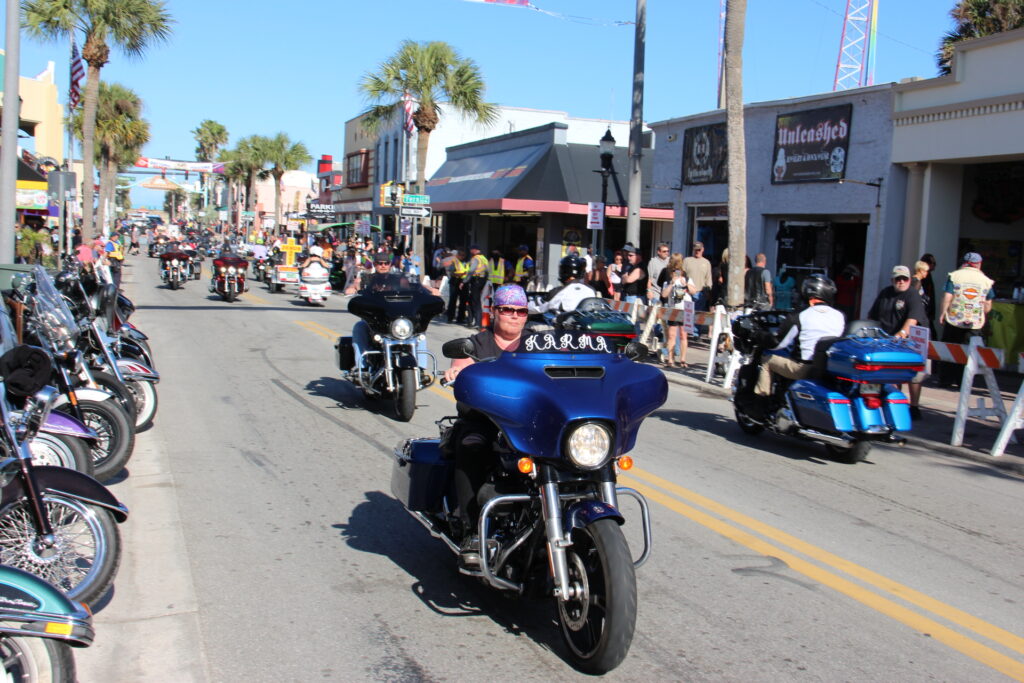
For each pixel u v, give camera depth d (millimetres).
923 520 6867
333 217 58469
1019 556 6094
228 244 27625
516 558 4559
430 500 5168
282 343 16453
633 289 17375
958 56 14719
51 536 4520
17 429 4938
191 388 11594
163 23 30297
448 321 22531
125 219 108438
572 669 4215
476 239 35125
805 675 4227
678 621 4812
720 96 21594
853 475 8258
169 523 6203
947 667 4371
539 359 4371
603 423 4094
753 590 5293
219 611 4793
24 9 27922
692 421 10656
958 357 9781
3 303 7535
